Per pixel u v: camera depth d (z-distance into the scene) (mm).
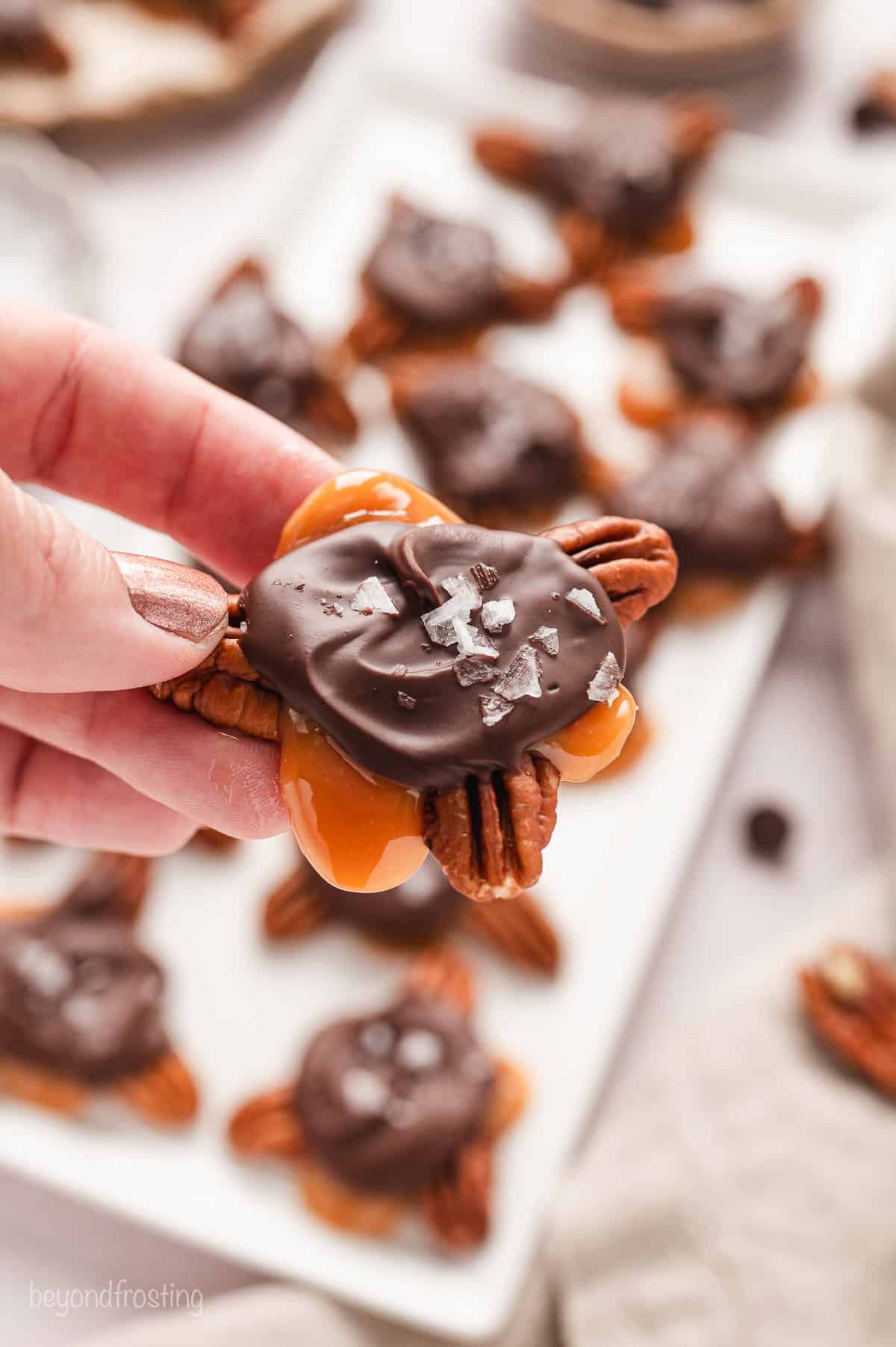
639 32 487
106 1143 359
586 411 451
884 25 518
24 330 275
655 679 404
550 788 222
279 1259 345
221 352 422
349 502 234
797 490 435
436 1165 348
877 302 446
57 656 226
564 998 370
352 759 222
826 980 350
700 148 476
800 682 415
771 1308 327
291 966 376
